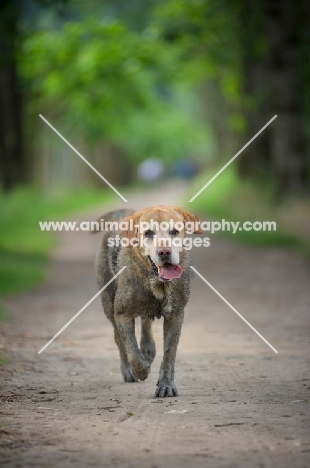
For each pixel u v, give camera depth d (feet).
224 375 32.17
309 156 103.40
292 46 100.37
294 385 29.76
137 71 124.98
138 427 23.49
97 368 34.37
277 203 102.73
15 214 109.60
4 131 121.39
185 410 25.68
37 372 33.27
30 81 123.54
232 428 23.00
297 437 21.88
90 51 119.65
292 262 73.67
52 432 22.97
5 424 23.99
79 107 141.90
